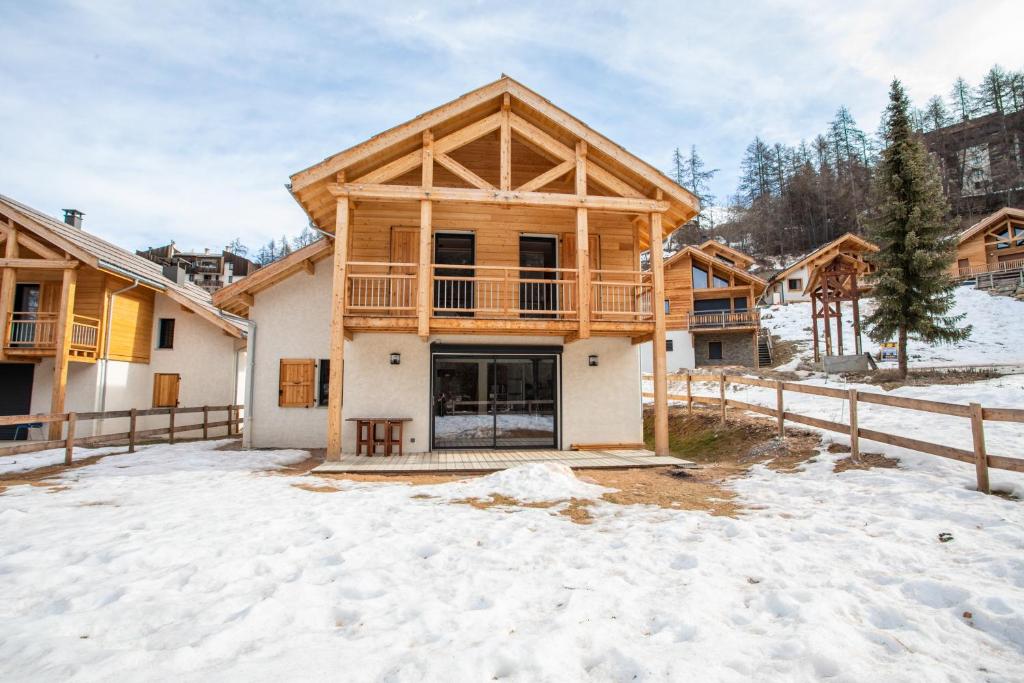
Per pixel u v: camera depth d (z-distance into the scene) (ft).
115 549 12.59
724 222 263.29
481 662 7.49
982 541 12.64
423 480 24.35
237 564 11.75
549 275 36.68
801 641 8.02
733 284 90.27
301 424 36.73
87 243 47.44
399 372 33.76
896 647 8.00
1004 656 7.79
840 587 10.44
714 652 7.82
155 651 7.73
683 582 10.90
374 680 7.06
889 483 18.56
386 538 13.94
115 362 48.06
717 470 26.20
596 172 32.17
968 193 168.35
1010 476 16.87
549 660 7.62
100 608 9.48
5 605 9.68
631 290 37.11
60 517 16.06
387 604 9.89
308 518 16.08
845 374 52.26
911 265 48.24
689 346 87.51
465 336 34.14
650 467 27.58
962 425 25.68
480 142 36.65
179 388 51.80
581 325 30.66
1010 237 100.83
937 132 189.67
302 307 37.60
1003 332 68.44
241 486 21.89
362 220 35.29
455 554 12.85
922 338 51.03
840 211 184.55
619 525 15.71
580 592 10.34
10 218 42.86
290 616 9.20
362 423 32.12
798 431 29.22
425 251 29.86
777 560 12.05
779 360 82.02
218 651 7.84
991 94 204.54
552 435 34.81
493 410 34.42
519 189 31.07
